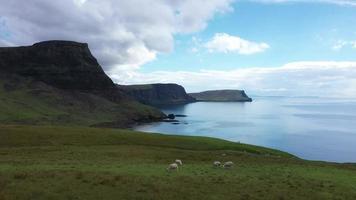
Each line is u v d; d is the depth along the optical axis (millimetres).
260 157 73188
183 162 58094
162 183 35281
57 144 77250
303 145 198250
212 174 43250
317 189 38781
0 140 75688
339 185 41938
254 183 38969
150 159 59250
